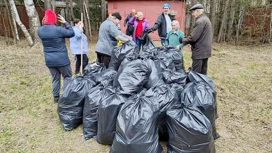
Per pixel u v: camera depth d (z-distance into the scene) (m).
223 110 3.96
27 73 5.71
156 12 12.76
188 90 2.86
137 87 2.90
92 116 2.96
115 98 2.69
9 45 9.83
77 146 2.88
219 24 14.59
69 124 3.20
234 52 10.12
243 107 4.11
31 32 9.61
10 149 2.86
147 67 3.09
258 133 3.24
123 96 2.77
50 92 4.56
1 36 11.82
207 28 4.06
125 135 2.30
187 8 14.34
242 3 12.97
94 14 15.34
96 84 3.37
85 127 3.04
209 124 2.38
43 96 4.38
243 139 3.08
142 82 2.95
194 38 4.08
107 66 4.59
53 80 3.93
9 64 6.31
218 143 2.96
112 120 2.67
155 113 2.44
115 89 2.95
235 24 14.11
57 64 3.70
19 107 3.95
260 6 13.27
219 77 5.88
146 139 2.30
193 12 4.14
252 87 5.19
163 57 4.05
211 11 13.23
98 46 4.49
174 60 4.18
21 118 3.58
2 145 2.94
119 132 2.38
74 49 5.34
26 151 2.81
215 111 2.91
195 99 2.72
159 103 2.64
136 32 6.11
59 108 3.26
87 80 3.35
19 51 8.24
